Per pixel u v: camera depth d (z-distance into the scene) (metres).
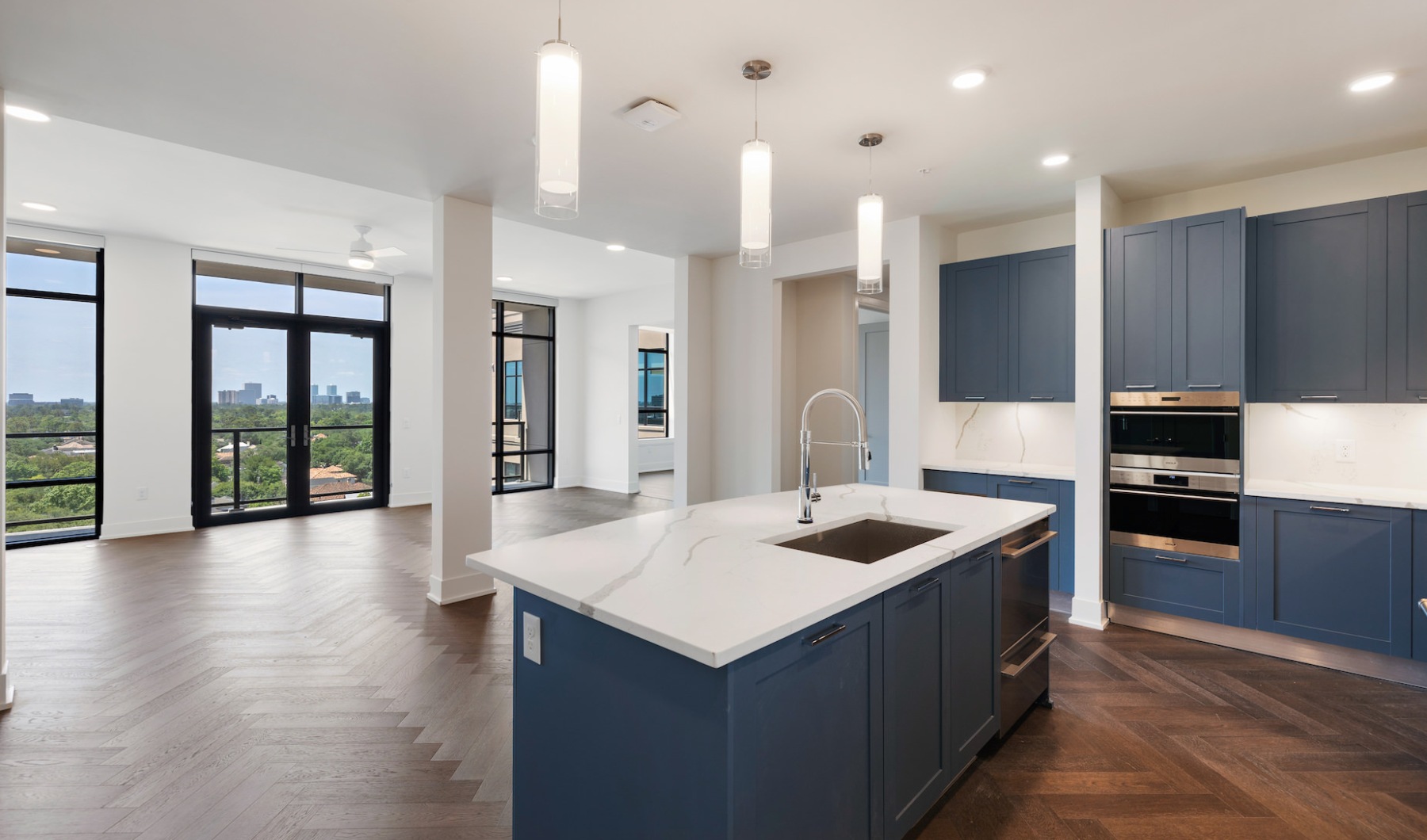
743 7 2.09
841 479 5.89
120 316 5.79
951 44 2.31
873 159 3.41
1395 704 2.72
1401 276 3.03
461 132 3.04
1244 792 2.12
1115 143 3.18
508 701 2.72
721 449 5.83
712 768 1.26
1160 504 3.51
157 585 4.37
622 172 3.61
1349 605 3.00
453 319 4.03
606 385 9.16
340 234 5.61
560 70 1.53
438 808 2.01
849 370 5.86
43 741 2.37
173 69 2.46
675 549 1.92
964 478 4.26
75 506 5.68
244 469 6.64
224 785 2.12
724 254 5.69
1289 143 3.17
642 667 1.41
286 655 3.19
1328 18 2.13
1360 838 1.91
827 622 1.49
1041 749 2.39
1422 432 3.20
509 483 8.87
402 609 3.89
